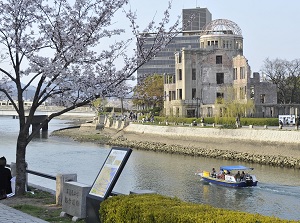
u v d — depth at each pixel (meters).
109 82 22.11
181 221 10.87
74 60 21.42
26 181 23.11
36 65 21.80
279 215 34.50
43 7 21.69
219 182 46.72
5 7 21.41
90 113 162.38
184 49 112.06
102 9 22.16
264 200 39.75
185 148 83.38
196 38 159.38
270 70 127.94
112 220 12.82
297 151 65.69
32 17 21.81
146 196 13.41
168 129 94.00
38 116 119.00
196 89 112.19
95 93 21.70
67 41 21.73
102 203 13.29
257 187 45.62
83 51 21.20
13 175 24.12
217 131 81.81
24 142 22.38
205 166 62.25
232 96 102.44
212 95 111.56
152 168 59.75
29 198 21.41
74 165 62.66
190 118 102.00
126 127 110.94
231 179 46.00
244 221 10.15
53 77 21.56
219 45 115.00
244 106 91.75
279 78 126.44
